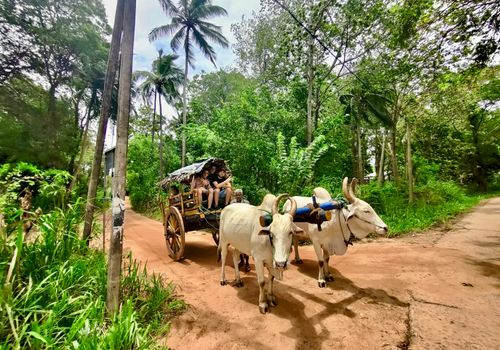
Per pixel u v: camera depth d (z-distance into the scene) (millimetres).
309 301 3879
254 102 13594
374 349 2811
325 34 13141
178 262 5945
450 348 2725
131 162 23234
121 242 3297
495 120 26109
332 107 18781
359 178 17953
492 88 18406
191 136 14258
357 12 11766
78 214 4699
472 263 5062
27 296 2697
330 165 16469
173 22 19594
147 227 11383
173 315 3637
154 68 23359
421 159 20047
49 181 7984
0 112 16062
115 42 5215
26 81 17078
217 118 13680
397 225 8484
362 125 19922
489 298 3695
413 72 8344
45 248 3619
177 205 6375
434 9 6355
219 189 5941
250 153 12031
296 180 10242
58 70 18656
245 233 3898
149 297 3822
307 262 5633
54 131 17875
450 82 7852
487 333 2916
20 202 6660
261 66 19156
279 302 3893
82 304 3162
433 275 4578
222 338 3113
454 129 24438
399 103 15586
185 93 19594
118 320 2836
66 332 2744
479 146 27297
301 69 14820
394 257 5637
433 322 3191
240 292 4266
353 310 3584
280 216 3260
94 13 18609
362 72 13492
